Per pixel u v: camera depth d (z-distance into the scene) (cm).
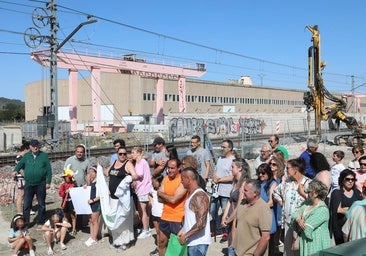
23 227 790
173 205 619
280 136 3866
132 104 6053
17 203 1048
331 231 618
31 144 941
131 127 4659
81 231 943
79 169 942
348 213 517
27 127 3647
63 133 2911
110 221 791
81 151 945
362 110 10338
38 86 7575
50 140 2334
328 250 246
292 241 582
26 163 946
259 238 518
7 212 1102
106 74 6209
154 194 793
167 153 837
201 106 6938
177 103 6575
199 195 540
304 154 768
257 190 516
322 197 531
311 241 526
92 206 838
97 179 816
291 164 601
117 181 793
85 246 834
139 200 842
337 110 3662
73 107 4016
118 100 6141
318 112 3575
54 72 2498
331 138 4075
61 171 1812
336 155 873
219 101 7306
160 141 861
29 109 7744
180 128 4191
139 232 891
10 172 1593
